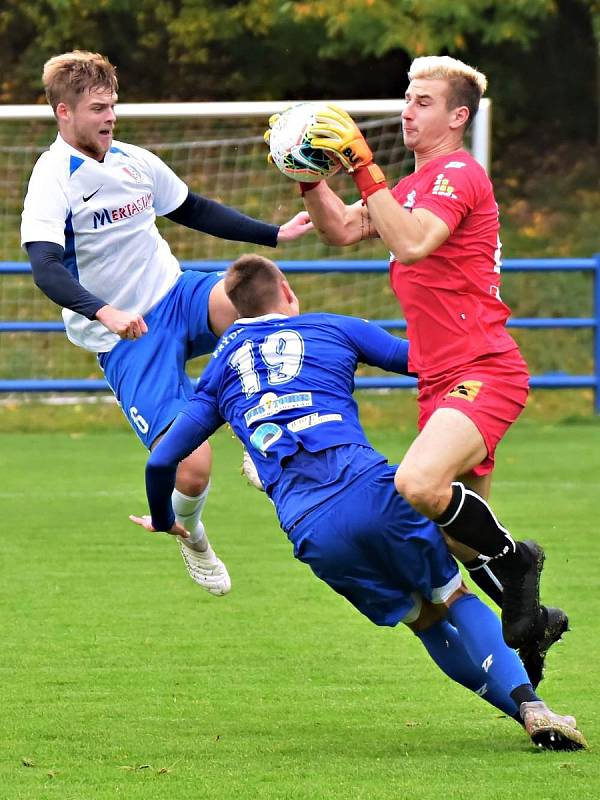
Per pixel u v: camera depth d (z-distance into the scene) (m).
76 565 16.22
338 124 9.37
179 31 41.88
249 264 10.17
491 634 9.46
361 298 33.44
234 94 45.09
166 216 12.80
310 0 38.59
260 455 9.62
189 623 13.51
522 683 9.34
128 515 19.31
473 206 9.59
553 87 46.28
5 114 26.30
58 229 11.85
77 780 8.61
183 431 9.97
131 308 12.44
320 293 33.53
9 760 9.12
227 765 8.96
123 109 26.81
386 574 9.42
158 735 9.79
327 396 9.66
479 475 9.88
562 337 35.00
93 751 9.35
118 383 12.55
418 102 9.98
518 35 38.03
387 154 33.06
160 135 39.00
